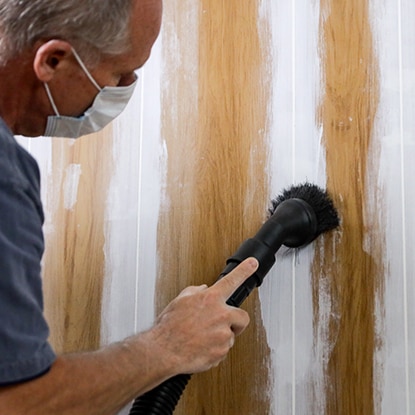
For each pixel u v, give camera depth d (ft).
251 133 3.79
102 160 4.18
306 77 3.67
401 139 3.40
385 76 3.46
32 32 2.34
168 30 4.07
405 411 3.26
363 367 3.38
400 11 3.45
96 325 4.08
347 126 3.53
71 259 4.20
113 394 2.27
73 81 2.56
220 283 2.84
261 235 3.26
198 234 3.87
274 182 3.70
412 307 3.29
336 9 3.61
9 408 1.99
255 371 3.65
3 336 1.98
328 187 3.55
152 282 3.96
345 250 3.48
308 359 3.52
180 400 3.81
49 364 2.13
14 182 2.13
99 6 2.34
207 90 3.92
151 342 2.49
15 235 2.10
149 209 4.02
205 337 2.61
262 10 3.82
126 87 2.81
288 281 3.62
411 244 3.33
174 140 4.00
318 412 3.47
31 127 2.75
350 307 3.44
